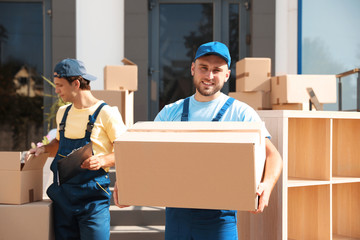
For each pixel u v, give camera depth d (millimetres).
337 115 2268
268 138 1526
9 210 1956
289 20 4801
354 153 2639
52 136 3715
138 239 2883
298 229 2516
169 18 4961
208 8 4969
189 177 1226
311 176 2436
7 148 4895
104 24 4719
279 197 2168
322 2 4832
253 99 3486
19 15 4895
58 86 1908
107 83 3715
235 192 1196
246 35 4945
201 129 1305
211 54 1512
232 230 1547
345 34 4855
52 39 4676
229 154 1174
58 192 1899
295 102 3146
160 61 4969
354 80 4871
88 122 1875
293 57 4801
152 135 1306
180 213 1548
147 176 1261
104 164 1814
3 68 4902
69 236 1946
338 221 2732
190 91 5000
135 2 4688
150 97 4941
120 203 1301
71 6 4660
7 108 4906
